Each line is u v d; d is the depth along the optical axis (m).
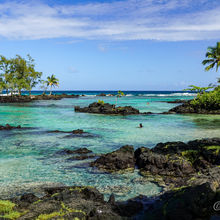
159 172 11.04
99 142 18.03
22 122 30.14
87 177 10.55
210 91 47.16
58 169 11.65
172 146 13.16
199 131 23.36
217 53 53.06
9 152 14.93
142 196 8.20
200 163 11.41
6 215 5.78
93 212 5.94
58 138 19.56
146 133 22.16
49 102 78.56
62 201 6.74
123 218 5.95
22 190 8.95
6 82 89.06
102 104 45.97
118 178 10.45
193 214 5.99
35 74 96.56
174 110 45.50
